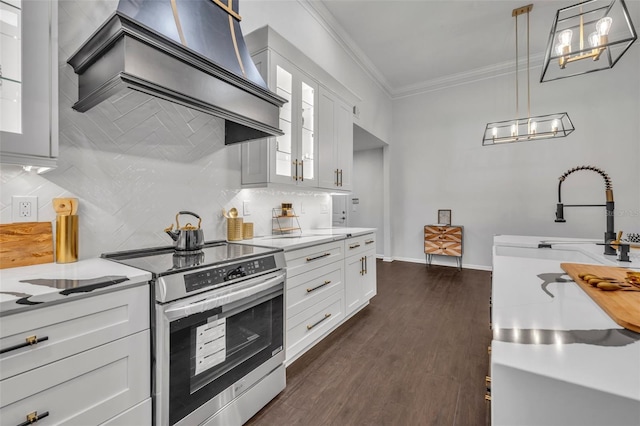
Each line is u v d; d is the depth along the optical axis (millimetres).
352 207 6172
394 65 4582
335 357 2121
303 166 2537
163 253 1612
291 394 1705
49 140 1111
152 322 1143
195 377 1242
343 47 3842
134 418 1086
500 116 4668
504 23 3523
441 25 3566
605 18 1568
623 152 3861
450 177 5113
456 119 5047
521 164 4520
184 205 1890
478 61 4465
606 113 3951
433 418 1509
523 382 506
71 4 1410
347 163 3143
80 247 1426
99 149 1500
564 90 4188
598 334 645
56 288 922
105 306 1009
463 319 2830
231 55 1633
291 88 2297
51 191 1339
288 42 2176
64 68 1382
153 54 1194
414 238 5477
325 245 2320
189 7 1502
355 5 3211
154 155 1731
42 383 865
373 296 3250
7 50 1053
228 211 2193
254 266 1541
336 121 2941
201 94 1393
